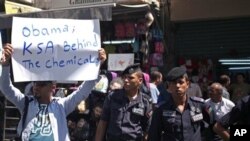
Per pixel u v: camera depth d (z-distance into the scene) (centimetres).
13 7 941
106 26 979
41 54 407
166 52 1055
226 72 1057
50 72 408
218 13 1028
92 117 772
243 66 1043
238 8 1010
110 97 482
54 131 397
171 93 421
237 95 975
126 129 464
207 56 1068
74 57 417
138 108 471
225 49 1051
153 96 704
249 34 1025
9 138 849
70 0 976
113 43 972
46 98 404
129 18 952
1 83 393
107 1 892
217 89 653
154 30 980
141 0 870
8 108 856
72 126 798
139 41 946
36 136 392
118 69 863
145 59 941
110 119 476
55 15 866
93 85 422
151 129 423
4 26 907
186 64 1072
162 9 1029
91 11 835
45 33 410
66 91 818
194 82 1059
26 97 405
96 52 422
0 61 386
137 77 473
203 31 1070
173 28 1078
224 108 654
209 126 423
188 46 1082
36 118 396
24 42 401
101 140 484
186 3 1052
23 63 400
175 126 412
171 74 415
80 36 420
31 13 887
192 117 413
